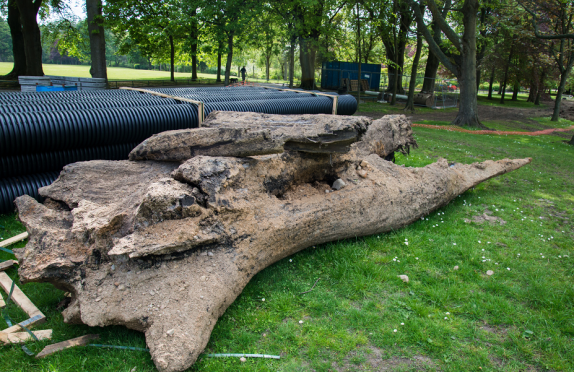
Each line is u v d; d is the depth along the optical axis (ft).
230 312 11.61
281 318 11.53
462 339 11.00
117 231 10.78
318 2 60.80
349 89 100.32
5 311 11.41
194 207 10.85
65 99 26.53
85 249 10.60
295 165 15.02
